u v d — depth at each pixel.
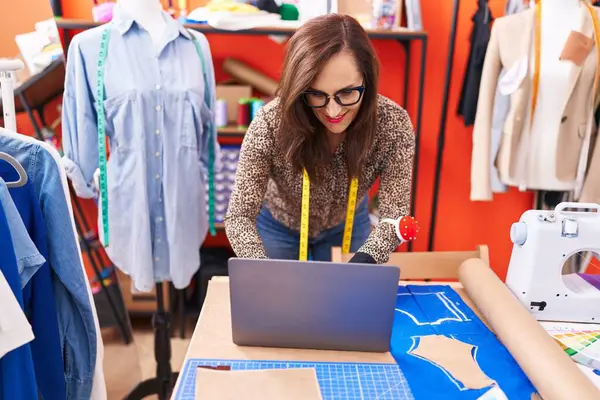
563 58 2.14
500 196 2.92
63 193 1.17
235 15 2.22
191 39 1.82
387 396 0.98
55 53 1.92
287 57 1.18
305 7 2.37
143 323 2.78
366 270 1.03
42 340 1.24
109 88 1.69
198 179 1.85
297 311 1.08
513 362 1.10
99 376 1.33
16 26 1.81
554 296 1.24
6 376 1.03
